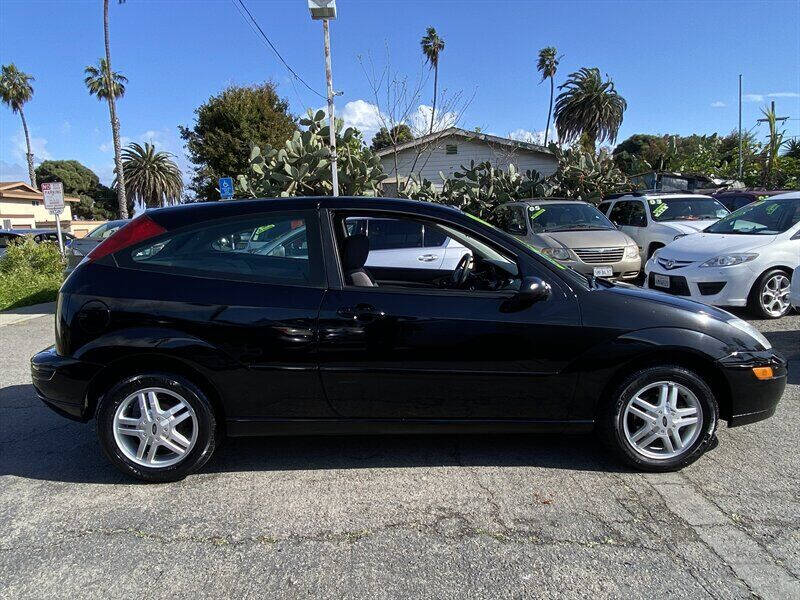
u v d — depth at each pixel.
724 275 6.82
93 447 3.81
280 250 3.27
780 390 3.33
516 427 3.29
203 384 3.22
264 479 3.31
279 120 32.28
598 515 2.88
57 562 2.56
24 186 41.66
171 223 3.29
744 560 2.51
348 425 3.28
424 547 2.63
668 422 3.24
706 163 27.94
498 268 3.62
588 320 3.16
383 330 3.12
